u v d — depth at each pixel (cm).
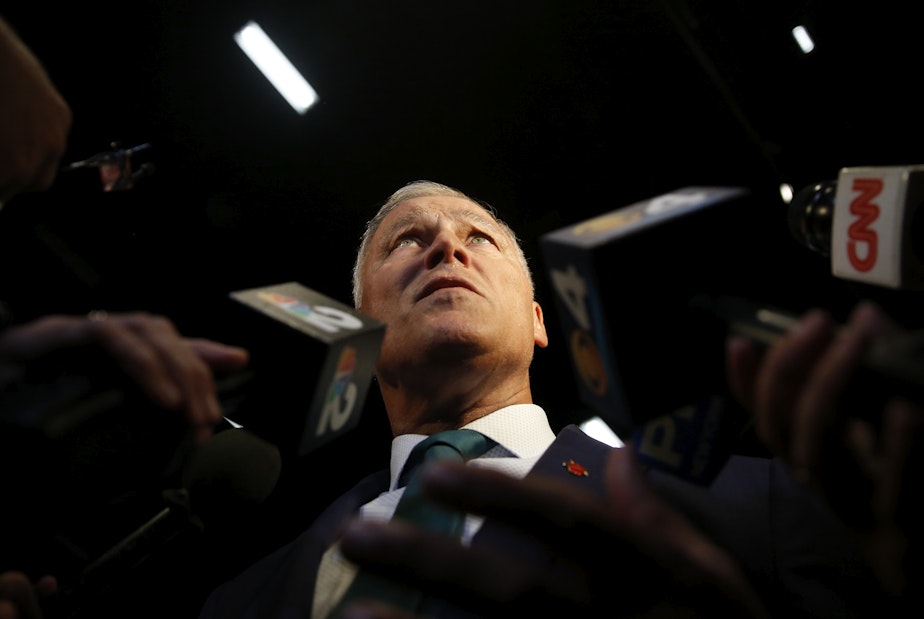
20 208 329
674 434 128
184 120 393
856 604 144
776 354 93
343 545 101
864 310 88
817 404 87
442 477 102
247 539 292
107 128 386
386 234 246
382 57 396
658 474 176
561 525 102
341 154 408
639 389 121
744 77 294
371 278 237
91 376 111
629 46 365
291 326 137
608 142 381
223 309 144
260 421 145
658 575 103
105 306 355
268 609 174
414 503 162
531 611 100
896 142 298
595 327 122
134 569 170
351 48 394
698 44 289
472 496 102
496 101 398
